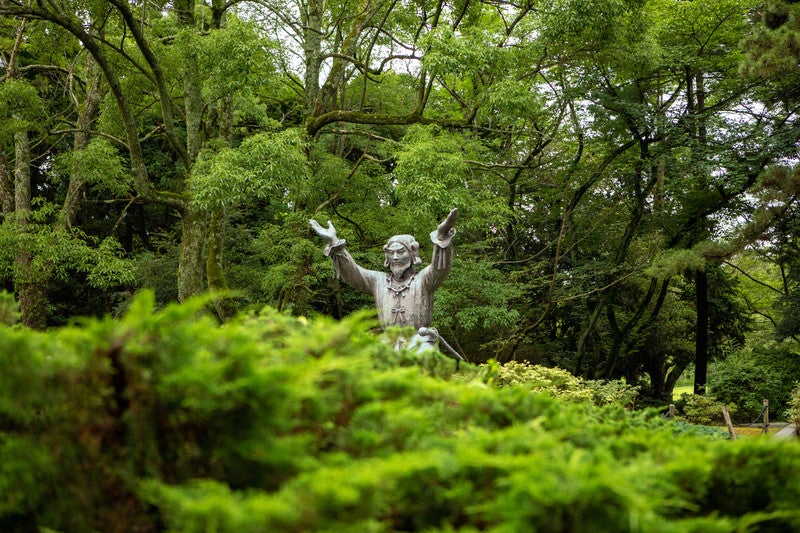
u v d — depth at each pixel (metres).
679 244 22.91
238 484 1.95
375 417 2.11
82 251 15.22
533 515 1.68
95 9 14.38
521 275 19.98
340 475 1.70
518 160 22.06
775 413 19.62
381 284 8.17
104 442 1.87
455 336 20.58
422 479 1.85
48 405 1.87
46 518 2.01
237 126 21.92
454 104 23.34
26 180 18.92
